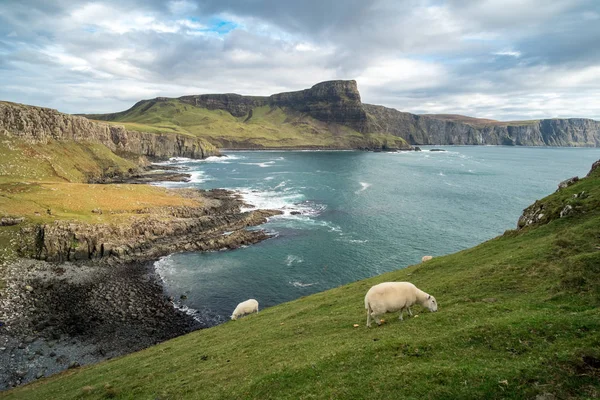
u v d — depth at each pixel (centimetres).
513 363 1300
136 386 2075
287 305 3706
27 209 7438
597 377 1139
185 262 6812
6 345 3931
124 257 6819
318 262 6825
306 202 11888
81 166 15062
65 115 16462
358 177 17750
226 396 1600
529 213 3775
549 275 2141
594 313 1510
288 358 1858
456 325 1750
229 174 18788
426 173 19375
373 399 1287
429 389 1259
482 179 17212
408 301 2003
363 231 8725
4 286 5244
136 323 4588
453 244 7744
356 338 1895
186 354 2547
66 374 3039
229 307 5119
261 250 7469
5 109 13388
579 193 3350
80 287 5538
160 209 9175
